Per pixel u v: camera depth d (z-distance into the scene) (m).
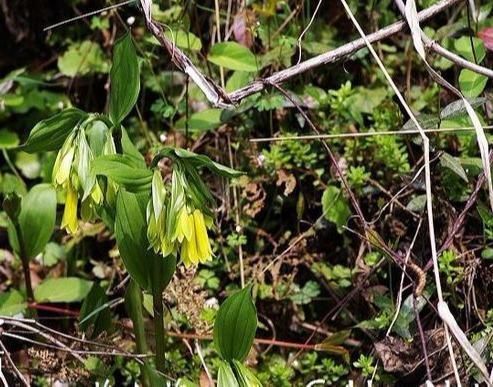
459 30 1.24
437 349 1.14
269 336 1.23
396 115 1.23
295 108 1.24
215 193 1.27
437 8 1.15
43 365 1.17
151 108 1.28
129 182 1.05
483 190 1.18
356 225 1.22
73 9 1.37
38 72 1.38
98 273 1.27
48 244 1.30
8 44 1.40
